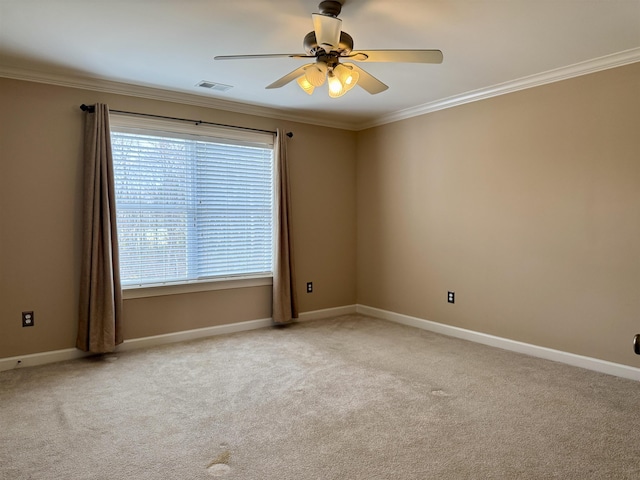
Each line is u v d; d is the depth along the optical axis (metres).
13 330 3.43
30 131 3.46
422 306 4.73
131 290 3.91
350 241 5.46
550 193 3.60
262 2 2.35
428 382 3.13
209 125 4.30
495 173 3.99
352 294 5.52
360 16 2.50
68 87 3.60
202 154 4.32
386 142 5.06
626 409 2.68
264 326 4.76
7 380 3.17
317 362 3.58
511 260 3.90
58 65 3.32
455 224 4.36
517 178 3.82
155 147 4.04
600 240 3.32
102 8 2.42
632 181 3.14
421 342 4.17
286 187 4.71
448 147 4.39
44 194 3.53
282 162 4.68
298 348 3.97
